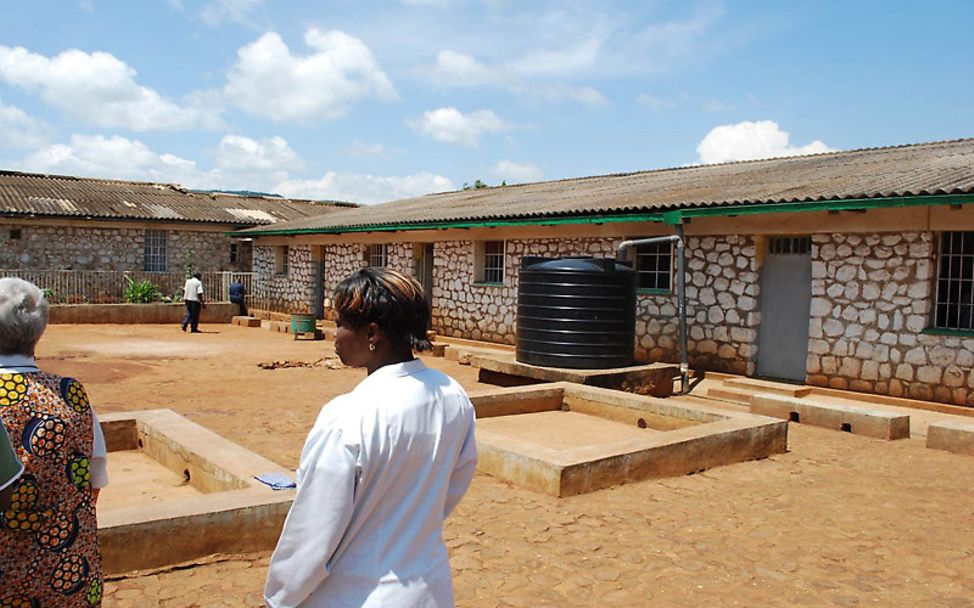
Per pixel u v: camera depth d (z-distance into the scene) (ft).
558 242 48.83
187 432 20.62
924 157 42.11
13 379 7.20
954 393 32.07
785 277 38.55
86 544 7.40
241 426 28.22
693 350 41.57
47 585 7.06
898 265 33.65
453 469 7.04
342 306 6.87
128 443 22.49
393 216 65.16
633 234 43.98
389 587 6.19
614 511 18.19
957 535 17.19
